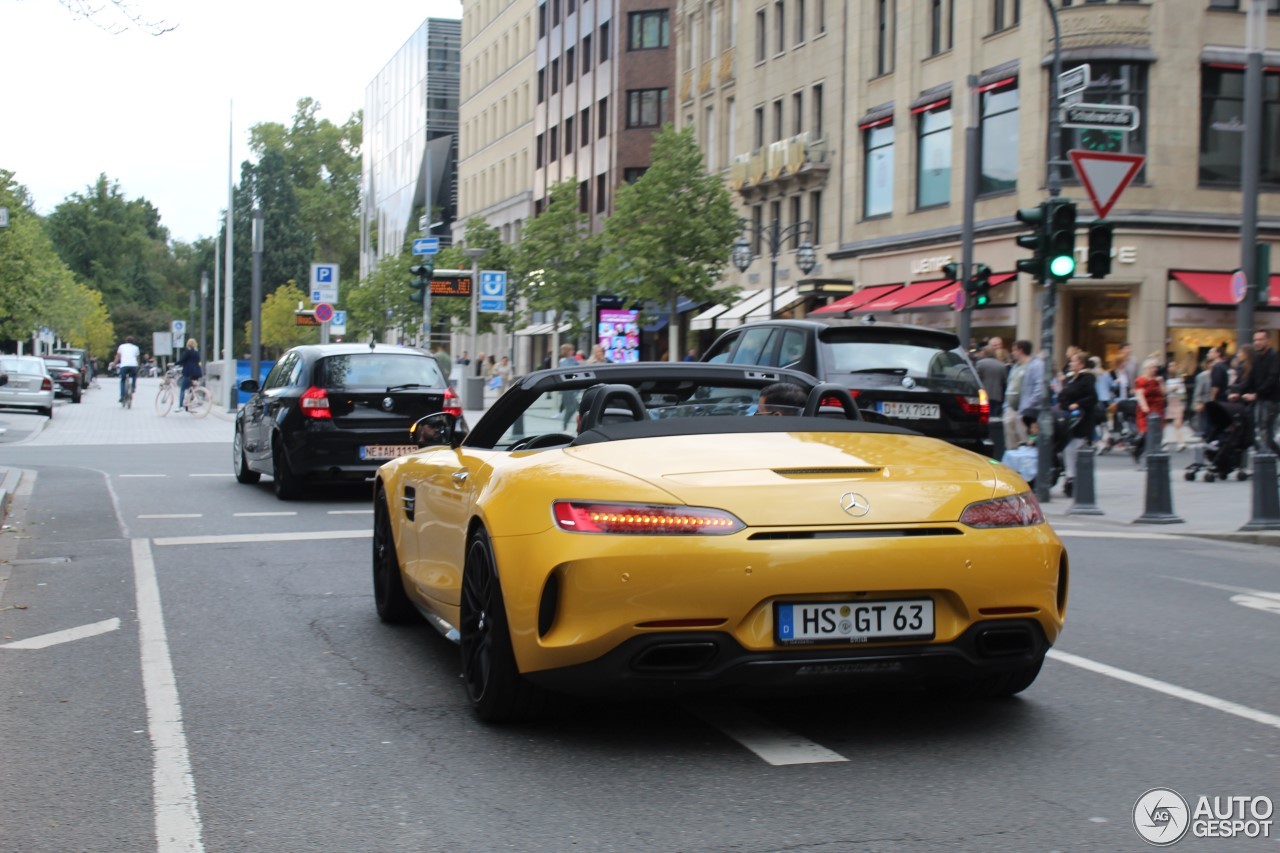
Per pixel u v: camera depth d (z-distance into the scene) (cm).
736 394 682
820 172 4566
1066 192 3391
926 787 478
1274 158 3431
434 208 10344
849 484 507
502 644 535
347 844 424
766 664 487
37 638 761
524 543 515
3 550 1134
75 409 4522
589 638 488
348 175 13138
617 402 594
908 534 499
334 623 805
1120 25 3325
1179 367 3272
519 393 647
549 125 7625
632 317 4009
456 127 10525
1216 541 1308
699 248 4325
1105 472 2152
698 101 5731
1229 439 1909
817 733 551
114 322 15250
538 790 477
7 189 7381
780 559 483
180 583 955
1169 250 3325
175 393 4331
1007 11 3659
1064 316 3462
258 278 4531
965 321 2869
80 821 448
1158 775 493
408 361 1585
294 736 552
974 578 500
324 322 4109
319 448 1512
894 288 4097
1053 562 522
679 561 482
